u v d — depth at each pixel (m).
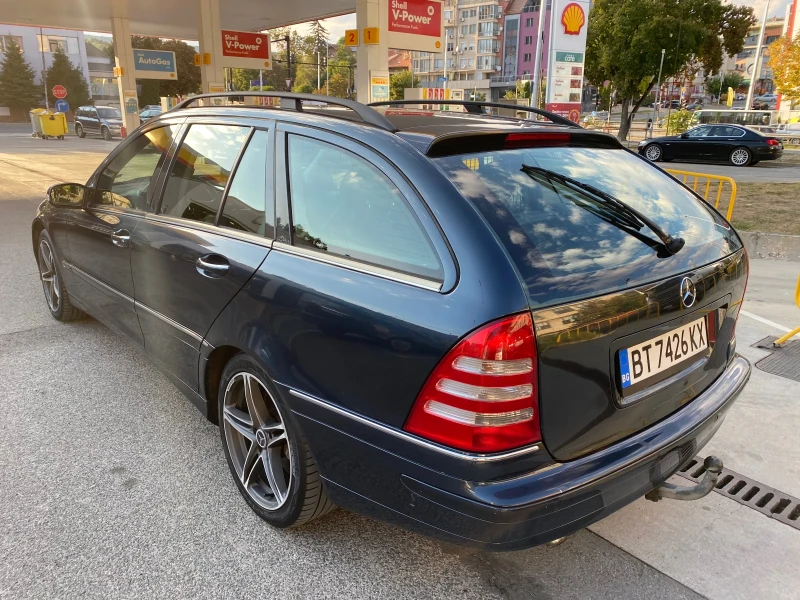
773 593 2.32
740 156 19.16
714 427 2.47
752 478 3.04
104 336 4.69
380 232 2.10
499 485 1.79
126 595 2.24
